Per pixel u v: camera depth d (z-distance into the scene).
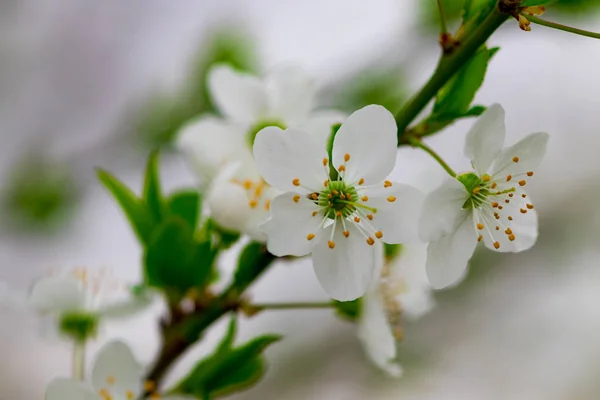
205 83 0.35
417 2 0.34
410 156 0.29
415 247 0.29
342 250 0.26
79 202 0.42
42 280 0.29
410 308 0.29
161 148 0.37
